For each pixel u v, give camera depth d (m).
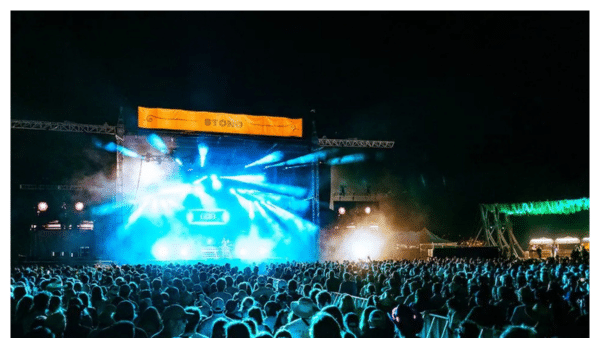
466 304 8.16
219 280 10.24
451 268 16.31
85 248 34.59
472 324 4.52
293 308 6.47
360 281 13.26
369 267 18.56
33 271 14.99
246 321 5.00
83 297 7.70
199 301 9.12
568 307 6.40
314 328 4.29
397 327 5.15
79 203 34.78
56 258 33.03
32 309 6.33
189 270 17.23
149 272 17.02
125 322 4.57
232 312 7.22
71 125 30.88
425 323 7.74
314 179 35.94
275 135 33.47
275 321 6.53
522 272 13.61
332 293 11.14
